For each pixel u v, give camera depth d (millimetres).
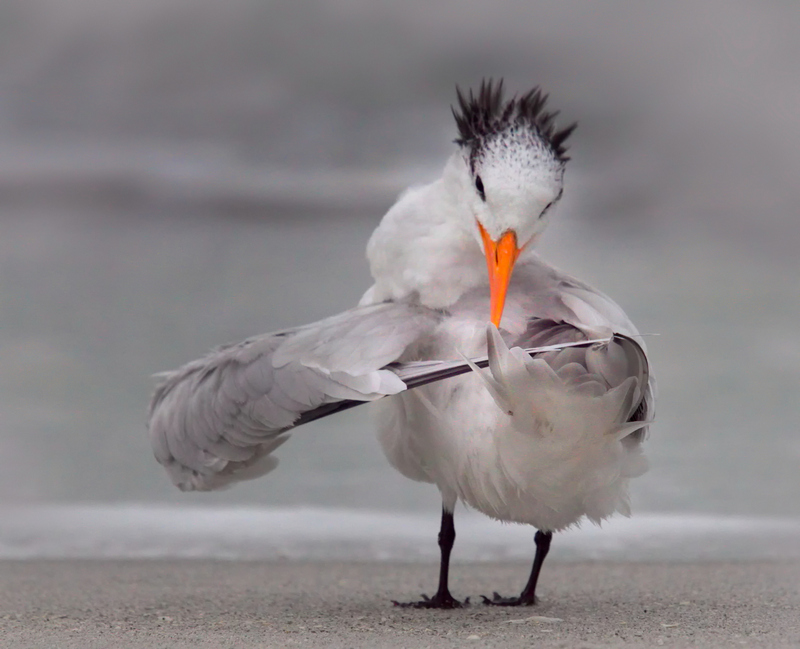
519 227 8594
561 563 12617
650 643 7805
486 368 8305
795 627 8516
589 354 8070
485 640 8008
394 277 9305
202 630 8664
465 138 9148
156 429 9820
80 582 11375
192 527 14273
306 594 10828
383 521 14617
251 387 8844
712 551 13227
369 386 7961
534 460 8156
